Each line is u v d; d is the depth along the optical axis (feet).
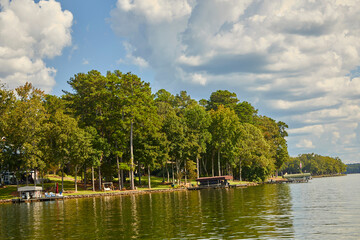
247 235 85.56
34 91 287.07
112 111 311.27
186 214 130.41
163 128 348.59
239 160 420.77
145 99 323.37
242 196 212.64
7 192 282.15
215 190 300.81
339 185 351.05
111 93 311.47
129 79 316.60
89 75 325.01
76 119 314.96
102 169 319.68
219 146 402.52
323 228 92.12
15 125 265.95
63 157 267.18
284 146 552.41
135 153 321.11
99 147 288.92
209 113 412.77
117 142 315.58
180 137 340.39
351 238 79.56
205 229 95.66
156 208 156.76
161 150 324.80
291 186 352.90
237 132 414.41
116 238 88.79
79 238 90.94
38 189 252.62
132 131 319.88
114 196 261.65
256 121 564.30
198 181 357.41
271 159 475.72
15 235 100.48
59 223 120.26
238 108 524.93
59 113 279.69
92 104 315.17
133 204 182.70
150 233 93.35
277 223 101.86
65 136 266.16
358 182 433.48
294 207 142.82
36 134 271.28
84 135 280.31
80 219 128.26
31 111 267.80
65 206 188.34
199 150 353.92
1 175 313.94
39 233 101.65
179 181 350.64
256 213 126.00
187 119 381.19
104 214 141.08
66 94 337.93
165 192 295.28
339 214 117.60
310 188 299.79
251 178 433.89
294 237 82.07
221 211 135.54
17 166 274.98
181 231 94.27
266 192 249.75
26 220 133.80
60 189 297.74
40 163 261.65
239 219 111.96
